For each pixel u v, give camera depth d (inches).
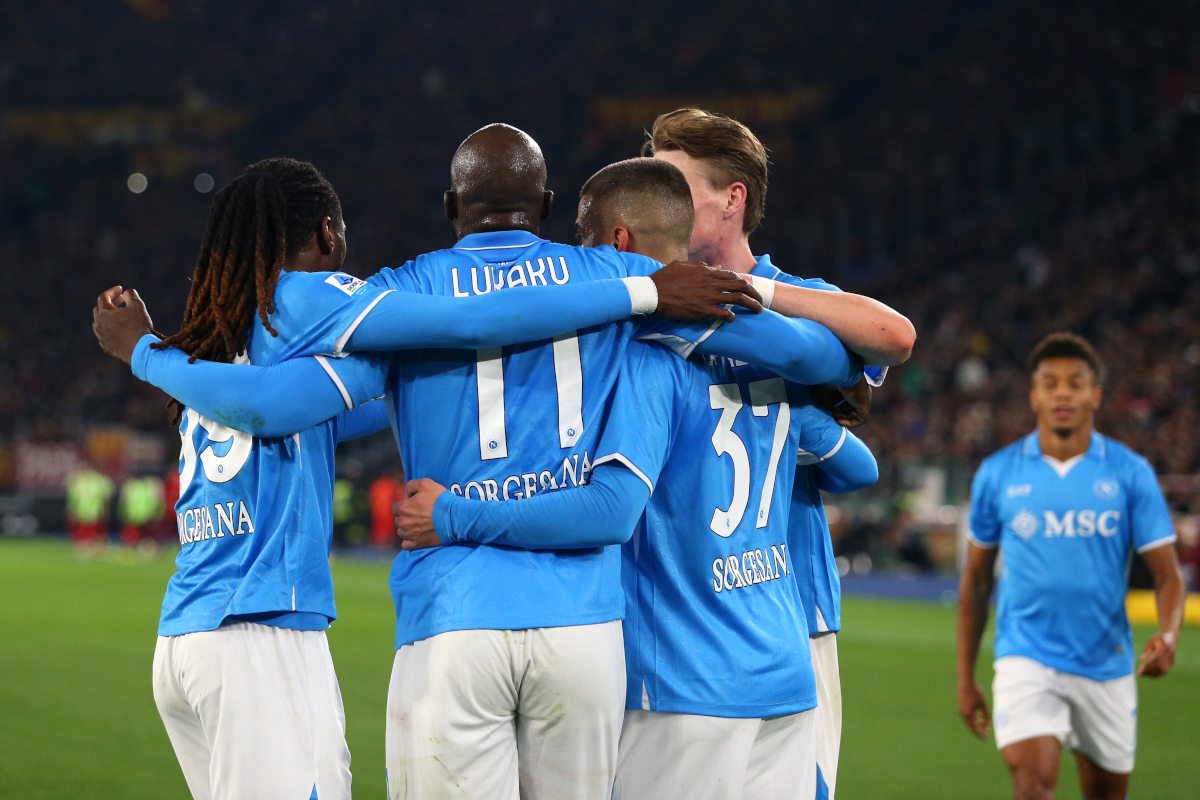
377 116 5546.3
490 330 350.6
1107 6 4498.0
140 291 4945.9
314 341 365.4
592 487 353.4
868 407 426.6
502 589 350.0
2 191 5570.9
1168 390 2851.9
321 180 404.2
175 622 379.9
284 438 382.9
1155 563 626.2
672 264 375.9
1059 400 637.3
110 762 833.5
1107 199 3870.6
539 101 5364.2
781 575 407.5
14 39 6058.1
